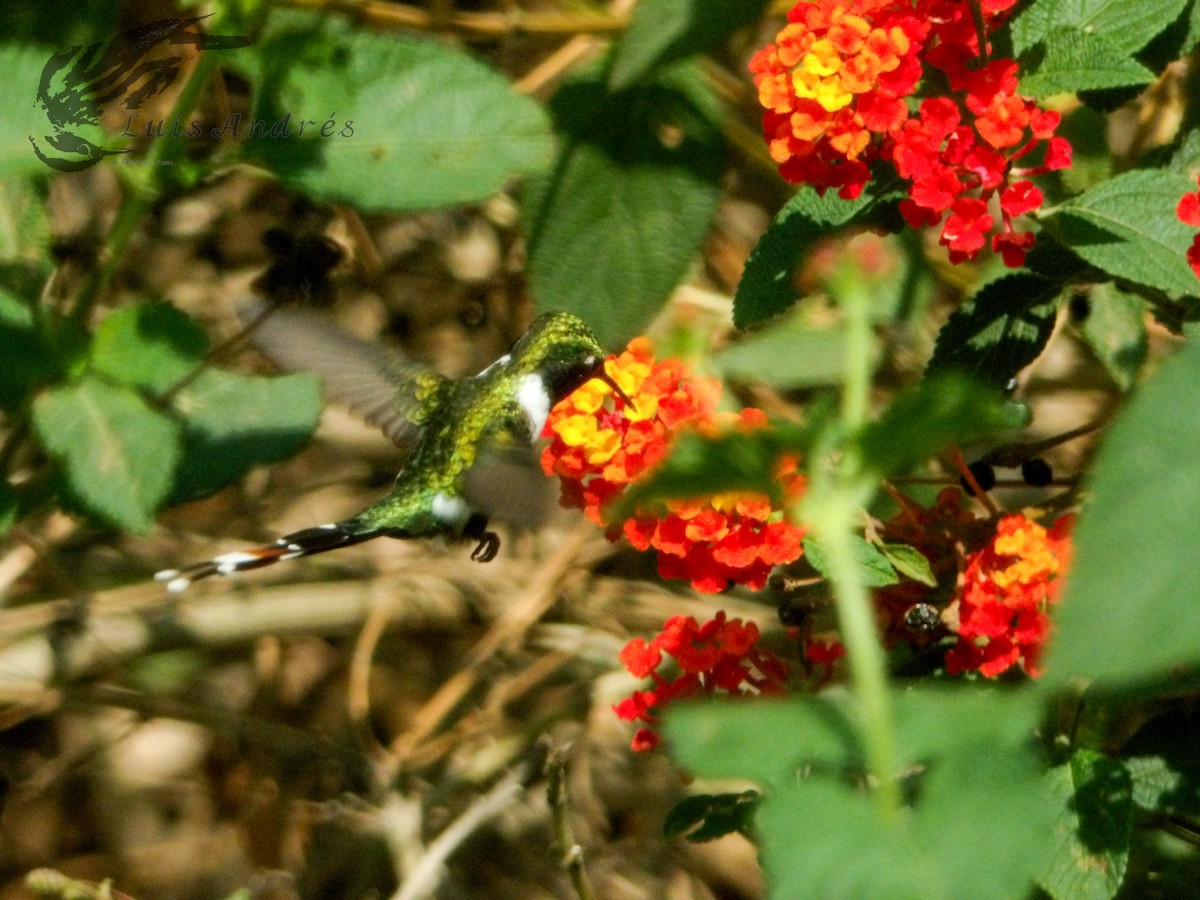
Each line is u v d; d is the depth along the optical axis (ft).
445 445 23.85
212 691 35.65
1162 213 18.93
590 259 27.81
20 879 34.32
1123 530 6.09
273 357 23.31
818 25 18.58
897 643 20.79
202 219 35.83
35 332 16.83
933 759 7.68
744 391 31.71
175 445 16.79
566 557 33.30
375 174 17.39
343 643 36.55
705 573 18.19
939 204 18.60
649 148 27.78
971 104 18.69
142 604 30.94
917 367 29.66
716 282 35.32
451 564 33.83
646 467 17.24
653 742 19.39
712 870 33.09
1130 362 23.24
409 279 36.55
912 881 7.04
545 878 32.48
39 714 33.99
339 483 36.40
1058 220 19.19
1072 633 6.00
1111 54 19.02
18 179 18.43
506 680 33.83
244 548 33.99
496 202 35.37
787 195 34.81
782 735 7.63
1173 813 19.31
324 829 33.94
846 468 8.67
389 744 35.50
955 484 23.29
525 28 30.22
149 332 16.99
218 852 34.27
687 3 25.08
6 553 31.40
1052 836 16.88
